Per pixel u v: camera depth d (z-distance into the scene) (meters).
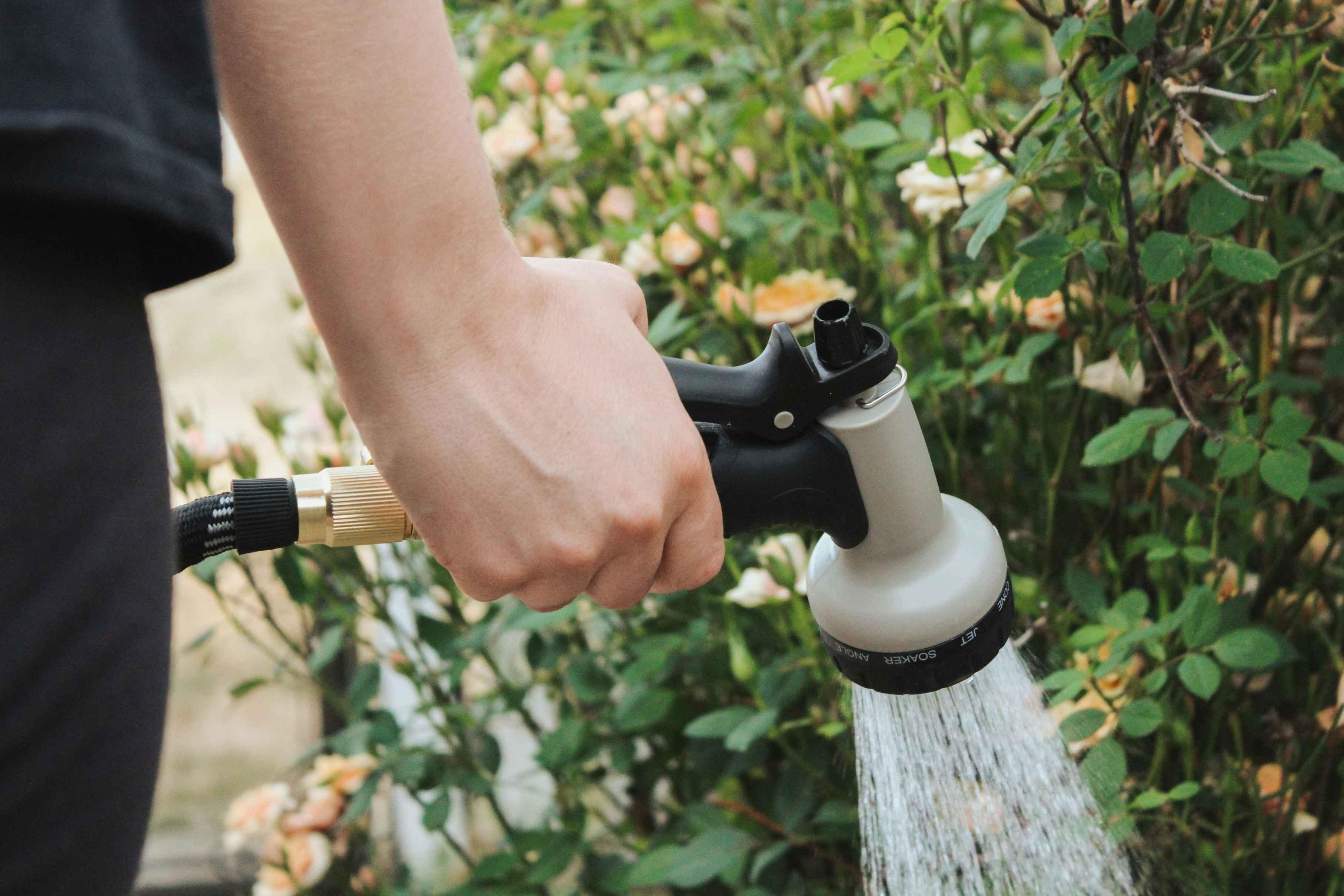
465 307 0.56
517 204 1.59
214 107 0.43
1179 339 1.16
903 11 1.15
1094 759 0.95
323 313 0.56
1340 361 1.06
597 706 1.54
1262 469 0.95
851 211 1.41
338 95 0.52
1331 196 1.22
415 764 1.39
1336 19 0.98
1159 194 1.04
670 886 1.43
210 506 0.66
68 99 0.38
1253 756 1.22
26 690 0.40
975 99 1.14
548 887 1.48
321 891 1.55
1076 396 1.18
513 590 0.63
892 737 0.78
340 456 1.42
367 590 1.42
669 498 0.62
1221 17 0.98
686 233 1.33
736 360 1.36
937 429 1.35
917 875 0.82
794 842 1.22
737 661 1.19
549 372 0.59
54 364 0.41
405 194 0.53
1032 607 1.14
